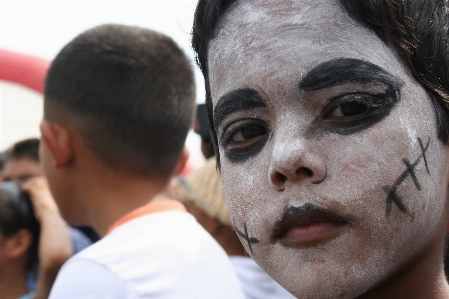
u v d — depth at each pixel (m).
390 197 1.00
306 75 1.06
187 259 1.66
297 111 1.07
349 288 0.99
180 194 2.60
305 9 1.10
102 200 1.86
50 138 1.91
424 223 1.05
